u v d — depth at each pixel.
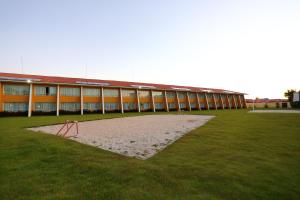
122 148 8.69
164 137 11.35
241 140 9.88
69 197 4.09
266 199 4.15
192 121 20.58
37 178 5.02
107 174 5.26
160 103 47.53
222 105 59.97
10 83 30.08
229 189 4.53
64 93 34.84
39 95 32.34
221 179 5.06
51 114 32.72
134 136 11.78
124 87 40.88
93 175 5.21
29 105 30.05
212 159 6.77
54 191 4.34
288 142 9.37
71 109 35.34
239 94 68.19
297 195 4.32
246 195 4.29
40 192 4.30
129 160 6.51
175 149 8.20
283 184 4.83
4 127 15.02
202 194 4.29
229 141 9.67
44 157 6.73
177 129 14.59
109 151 7.77
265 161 6.56
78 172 5.41
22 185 4.63
